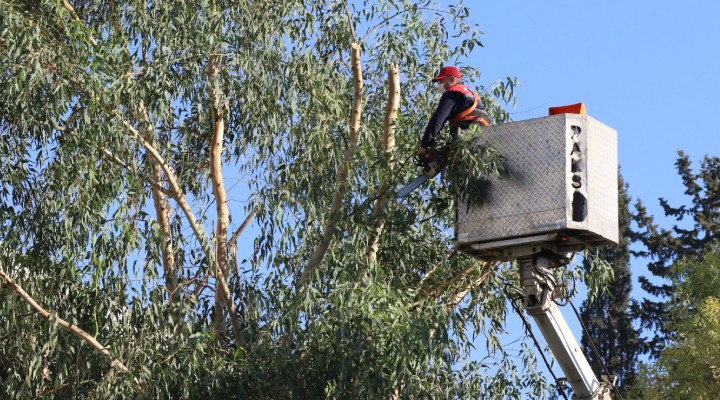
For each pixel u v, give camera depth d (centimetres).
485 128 1529
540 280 1520
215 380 1794
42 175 2006
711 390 3394
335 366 1764
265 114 2073
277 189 1975
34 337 1967
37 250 1997
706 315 3425
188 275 2062
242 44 2042
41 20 1930
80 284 1978
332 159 1983
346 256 1823
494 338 2125
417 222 2014
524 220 1488
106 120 1922
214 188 2108
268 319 1872
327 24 2106
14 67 1853
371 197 1864
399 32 2094
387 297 1747
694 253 5812
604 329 5556
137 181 2036
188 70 2056
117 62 1998
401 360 1711
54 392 1970
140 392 1847
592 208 1484
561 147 1491
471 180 1520
